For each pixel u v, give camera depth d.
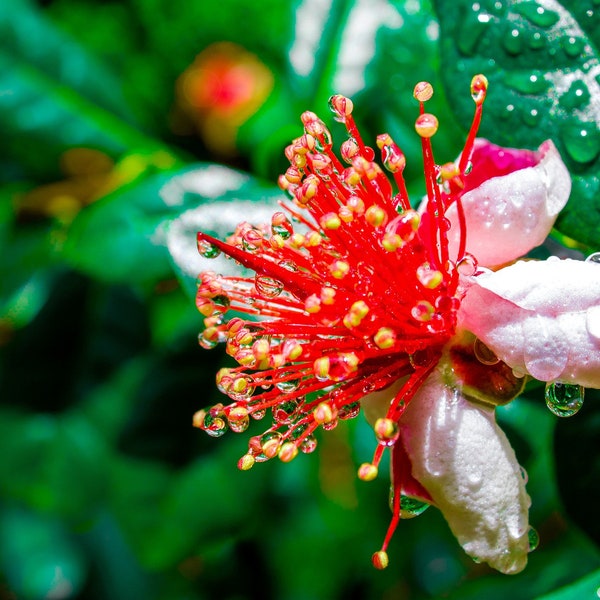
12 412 0.17
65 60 0.17
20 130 0.17
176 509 0.17
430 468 0.11
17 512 0.23
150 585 0.22
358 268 0.11
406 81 0.14
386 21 0.14
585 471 0.12
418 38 0.14
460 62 0.12
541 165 0.11
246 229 0.11
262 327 0.11
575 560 0.15
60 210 0.17
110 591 0.22
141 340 0.17
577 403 0.11
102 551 0.23
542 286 0.10
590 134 0.11
